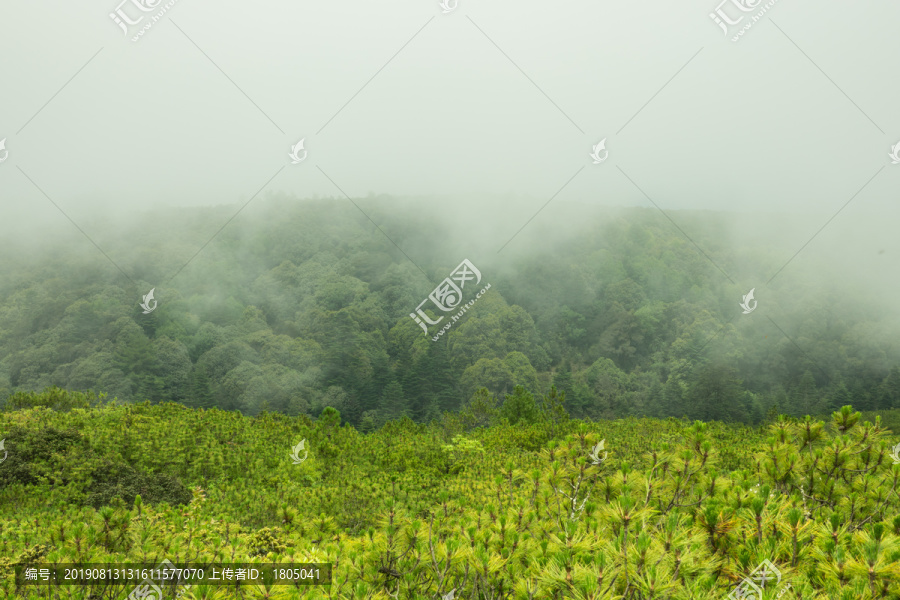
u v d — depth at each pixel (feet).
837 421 16.44
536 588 9.98
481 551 11.91
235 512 33.55
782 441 16.53
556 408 72.28
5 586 13.09
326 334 295.89
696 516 11.98
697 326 354.95
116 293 313.12
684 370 319.47
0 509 32.55
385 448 55.26
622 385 315.99
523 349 343.05
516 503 14.44
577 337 392.88
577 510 14.17
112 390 222.28
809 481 15.34
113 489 37.42
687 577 9.04
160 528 15.14
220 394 232.32
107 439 45.68
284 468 45.83
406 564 13.11
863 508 13.62
